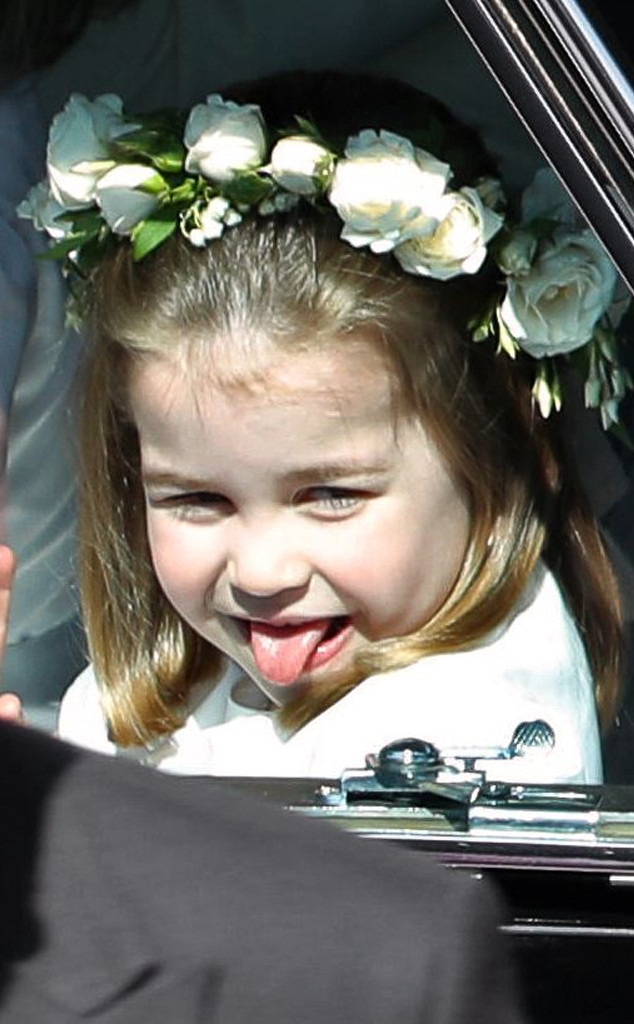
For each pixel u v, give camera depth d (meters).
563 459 10.32
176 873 5.73
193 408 10.24
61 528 10.56
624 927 9.95
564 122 9.59
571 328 10.17
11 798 5.81
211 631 10.54
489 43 9.56
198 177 10.24
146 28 10.34
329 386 10.15
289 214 10.17
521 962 9.95
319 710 10.41
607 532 10.34
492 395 10.28
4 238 10.45
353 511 10.30
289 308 10.12
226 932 5.65
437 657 10.33
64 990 5.55
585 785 10.10
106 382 10.43
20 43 10.27
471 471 10.29
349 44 10.24
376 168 10.05
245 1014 5.58
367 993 5.62
